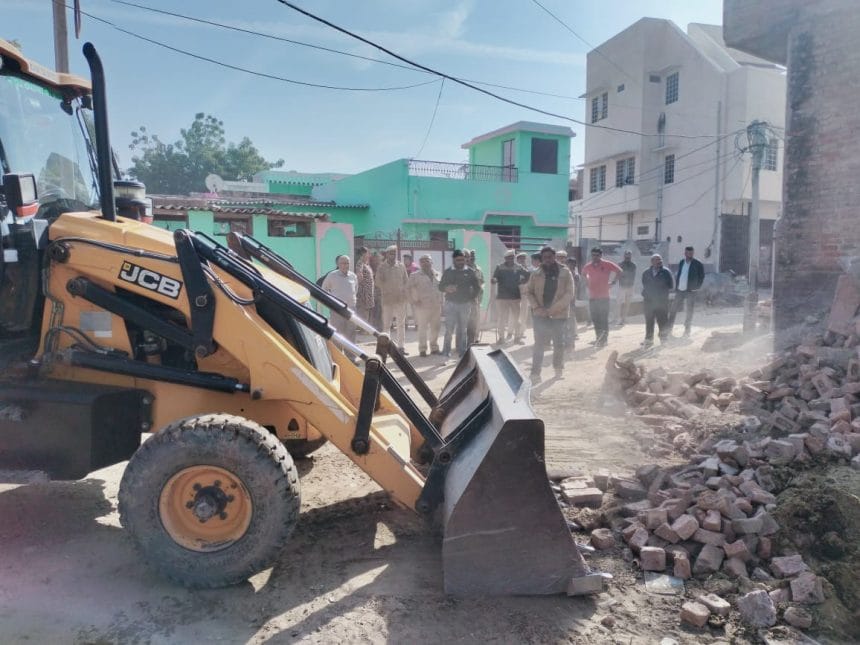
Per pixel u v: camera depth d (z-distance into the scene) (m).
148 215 4.91
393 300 10.48
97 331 3.70
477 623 2.98
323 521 4.14
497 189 24.03
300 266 14.80
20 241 3.62
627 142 30.73
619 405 6.54
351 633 2.92
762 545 3.45
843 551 3.40
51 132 4.23
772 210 27.69
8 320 3.60
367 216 24.33
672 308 11.15
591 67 32.72
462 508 3.11
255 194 25.38
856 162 6.68
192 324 3.54
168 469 3.13
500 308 11.70
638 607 3.12
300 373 3.53
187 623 3.01
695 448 4.92
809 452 4.23
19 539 3.89
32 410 3.39
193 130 45.94
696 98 27.67
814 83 6.99
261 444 3.17
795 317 7.21
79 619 3.04
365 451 3.54
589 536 3.87
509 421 3.07
